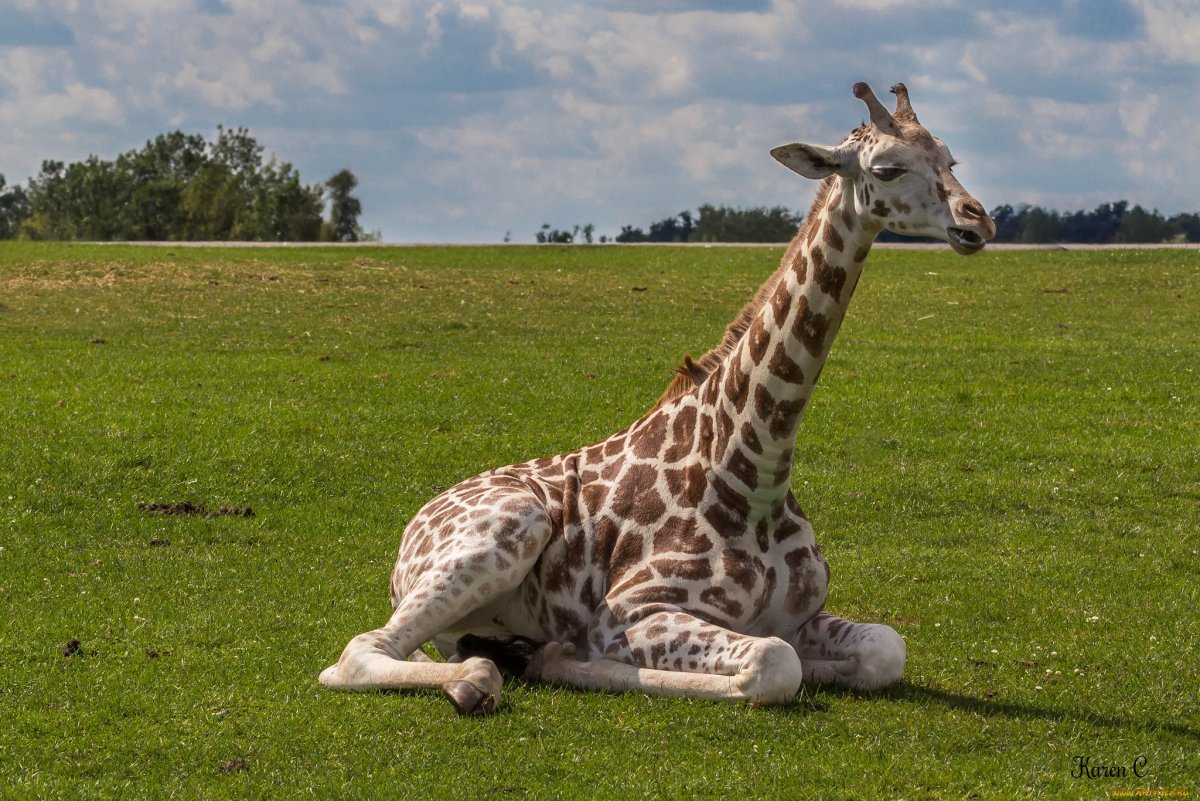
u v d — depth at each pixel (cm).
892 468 1387
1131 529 1169
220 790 575
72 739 636
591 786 579
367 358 2053
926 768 592
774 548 707
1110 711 685
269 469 1341
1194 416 1630
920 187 623
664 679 671
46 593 935
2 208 13025
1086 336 2267
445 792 572
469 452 1448
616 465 737
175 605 909
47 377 1809
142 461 1345
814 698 673
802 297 668
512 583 707
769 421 679
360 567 1040
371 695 687
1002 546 1116
